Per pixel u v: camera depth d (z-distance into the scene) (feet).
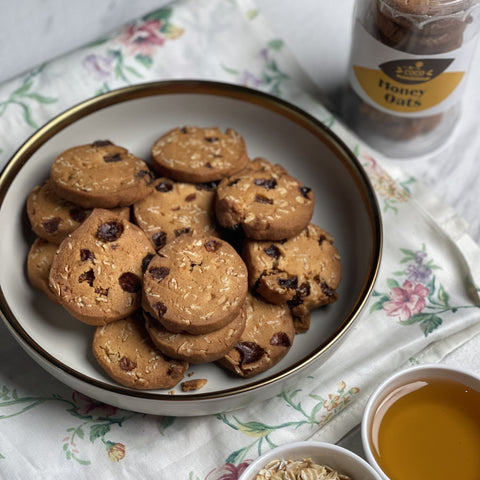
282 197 2.36
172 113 2.55
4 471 2.21
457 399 2.22
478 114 2.74
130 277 2.25
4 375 2.32
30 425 2.26
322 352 2.17
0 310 2.19
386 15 2.38
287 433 2.29
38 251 2.35
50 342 2.27
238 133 2.54
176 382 2.21
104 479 2.23
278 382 2.15
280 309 2.30
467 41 2.41
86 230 2.28
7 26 2.77
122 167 2.39
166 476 2.23
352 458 2.12
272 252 2.33
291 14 2.89
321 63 2.82
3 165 2.56
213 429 2.29
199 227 2.37
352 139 2.64
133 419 2.29
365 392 2.33
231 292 2.21
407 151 2.68
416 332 2.38
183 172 2.40
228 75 2.76
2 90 2.64
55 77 2.67
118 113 2.51
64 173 2.36
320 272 2.32
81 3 2.81
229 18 2.81
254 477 2.13
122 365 2.21
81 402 2.30
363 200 2.39
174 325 2.17
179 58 2.76
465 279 2.45
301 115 2.48
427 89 2.50
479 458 2.17
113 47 2.74
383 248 2.49
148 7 2.91
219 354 2.19
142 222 2.37
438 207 2.56
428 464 2.17
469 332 2.41
